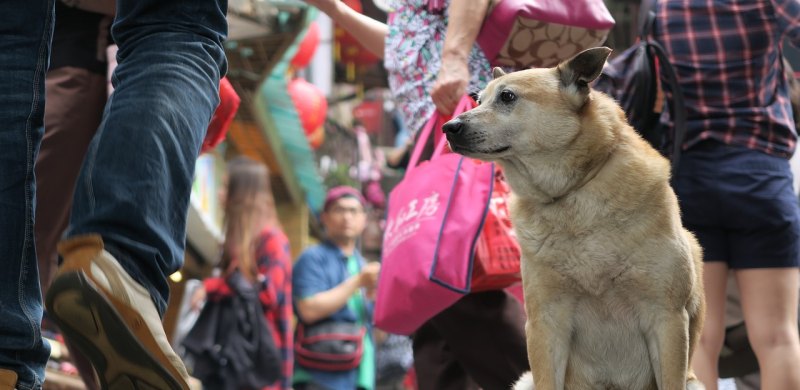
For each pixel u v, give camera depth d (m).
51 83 4.26
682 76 4.57
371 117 15.93
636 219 3.28
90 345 2.22
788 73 5.10
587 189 3.33
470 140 3.49
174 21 2.54
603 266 3.30
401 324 3.77
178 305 8.45
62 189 4.31
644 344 3.42
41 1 2.49
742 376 5.10
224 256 6.39
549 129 3.42
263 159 9.77
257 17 7.13
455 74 3.88
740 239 4.52
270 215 6.57
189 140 2.42
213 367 6.18
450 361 4.15
